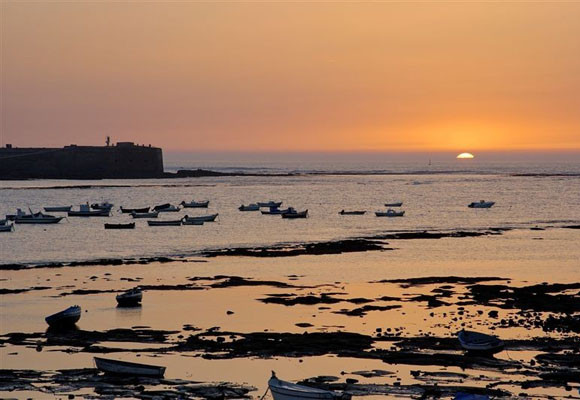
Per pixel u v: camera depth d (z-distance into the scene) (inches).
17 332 3353.8
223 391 2610.7
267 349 3053.6
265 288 4338.1
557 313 3612.2
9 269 5059.1
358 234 7165.4
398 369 2800.2
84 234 7273.6
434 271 4931.1
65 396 2559.1
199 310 3759.8
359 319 3535.9
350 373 2763.3
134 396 2559.1
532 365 2824.8
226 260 5452.8
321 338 3189.0
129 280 4611.2
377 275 4768.7
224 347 3088.1
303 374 2763.3
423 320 3491.6
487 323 3417.8
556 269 5012.3
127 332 3321.9
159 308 3809.1
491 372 2755.9
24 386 2650.1
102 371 2790.4
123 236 7081.7
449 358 2906.0
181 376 2760.8
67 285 4441.4
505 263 5270.7
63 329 3403.1
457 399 2416.3
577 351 2982.3
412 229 7652.6
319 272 4889.3
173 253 5856.3
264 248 6102.4
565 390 2573.8
